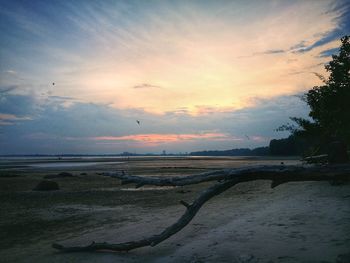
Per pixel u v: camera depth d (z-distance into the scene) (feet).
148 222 28.81
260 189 50.21
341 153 36.78
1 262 19.43
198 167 170.81
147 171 132.98
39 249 22.08
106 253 19.21
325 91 43.70
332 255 15.16
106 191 61.87
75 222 32.48
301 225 21.20
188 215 17.54
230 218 26.35
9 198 54.65
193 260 16.44
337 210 24.68
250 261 15.51
